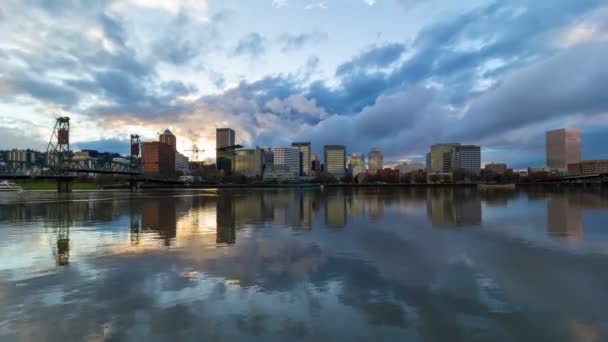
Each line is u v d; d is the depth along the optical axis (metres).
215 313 8.08
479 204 41.91
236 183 196.12
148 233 19.61
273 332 7.14
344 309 8.30
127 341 6.77
